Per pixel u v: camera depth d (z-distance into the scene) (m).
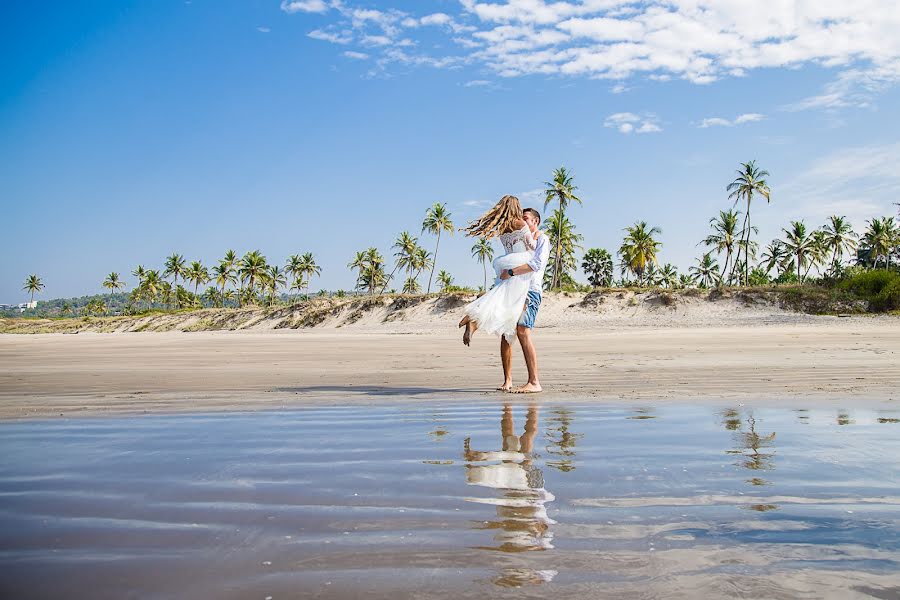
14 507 1.75
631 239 62.19
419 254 82.69
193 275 107.12
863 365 7.85
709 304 38.34
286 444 2.79
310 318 49.19
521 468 2.27
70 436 3.06
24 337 31.89
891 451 2.58
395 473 2.19
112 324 64.25
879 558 1.36
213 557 1.35
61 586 1.19
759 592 1.17
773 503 1.80
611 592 1.17
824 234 66.62
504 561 1.33
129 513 1.69
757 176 52.53
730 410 3.89
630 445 2.73
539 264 5.28
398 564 1.31
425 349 14.06
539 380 6.32
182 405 4.35
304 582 1.21
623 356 10.88
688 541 1.46
